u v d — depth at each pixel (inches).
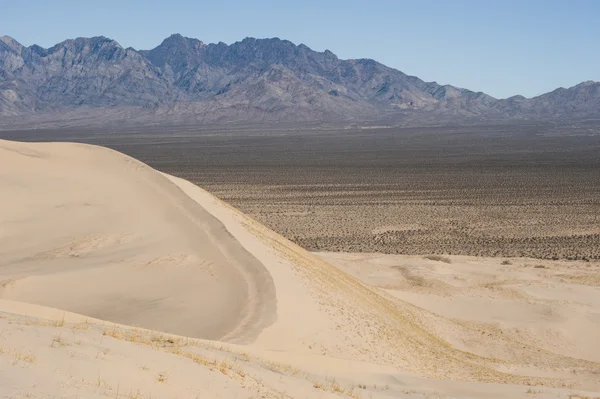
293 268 1185.4
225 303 959.0
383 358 919.0
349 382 659.4
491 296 1619.1
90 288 1064.2
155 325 887.1
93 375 359.3
